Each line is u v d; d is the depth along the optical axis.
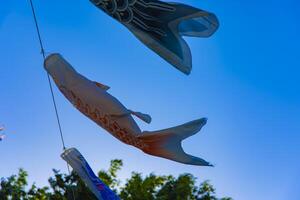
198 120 8.07
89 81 8.46
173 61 8.10
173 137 8.11
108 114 8.34
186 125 8.04
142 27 7.98
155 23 7.97
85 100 8.41
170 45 8.03
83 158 9.04
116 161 22.80
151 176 23.47
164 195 23.19
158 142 8.15
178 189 23.22
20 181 22.48
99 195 8.95
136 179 23.30
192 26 8.05
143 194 22.98
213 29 8.02
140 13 7.91
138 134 8.17
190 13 7.83
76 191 21.31
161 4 7.84
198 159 8.20
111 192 9.06
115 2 7.86
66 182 21.66
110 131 8.45
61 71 8.43
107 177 22.67
